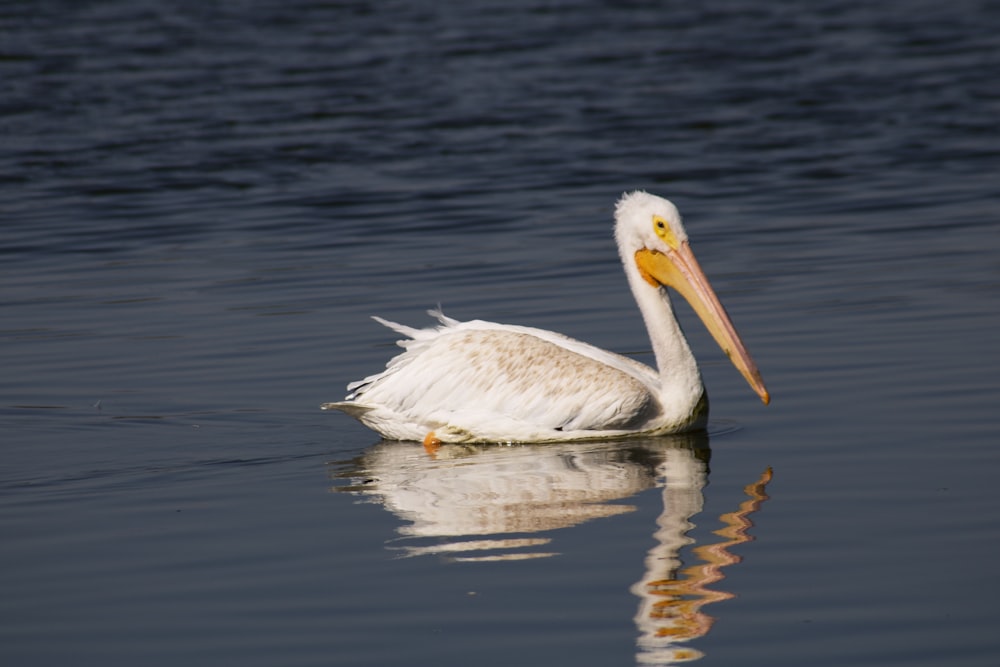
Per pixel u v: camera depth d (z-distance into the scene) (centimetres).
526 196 2367
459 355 1283
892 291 1672
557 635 801
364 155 2723
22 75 3550
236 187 2488
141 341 1580
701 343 1552
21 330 1642
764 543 938
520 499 1066
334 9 4588
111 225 2222
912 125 2864
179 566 923
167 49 3891
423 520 1013
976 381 1299
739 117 3012
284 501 1069
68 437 1259
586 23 4272
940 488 1028
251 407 1345
